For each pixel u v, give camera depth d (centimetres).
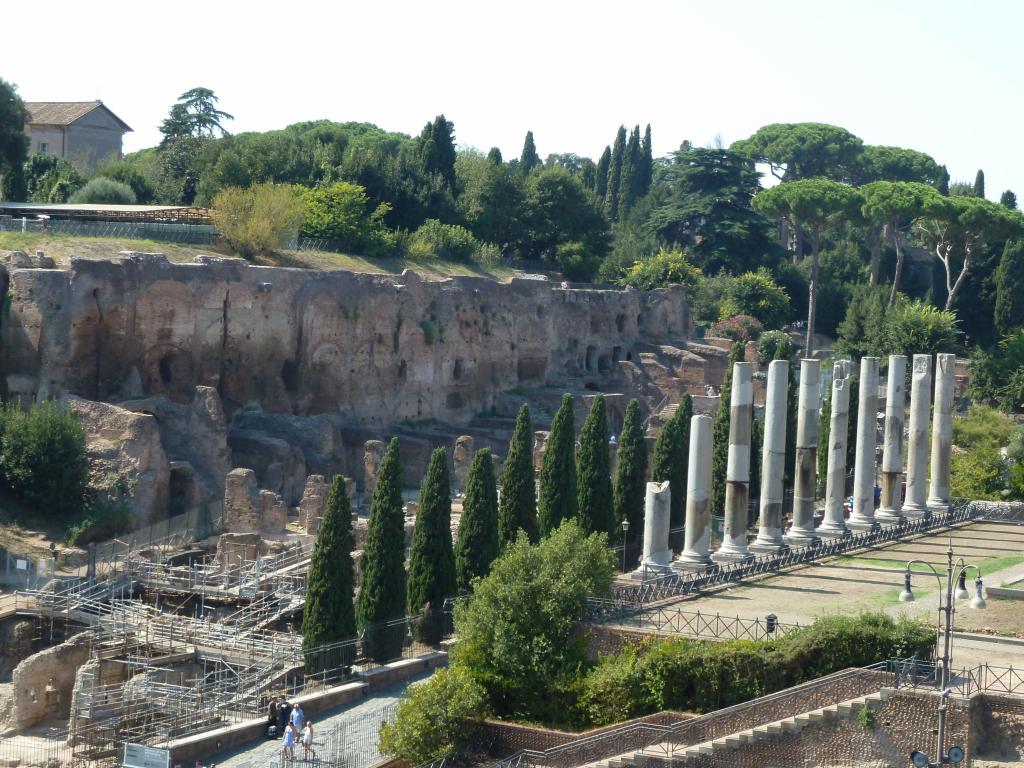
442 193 17150
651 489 7675
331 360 12231
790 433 10538
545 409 14112
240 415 11181
